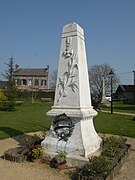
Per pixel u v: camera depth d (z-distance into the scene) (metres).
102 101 42.19
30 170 6.71
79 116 7.52
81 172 6.04
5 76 42.34
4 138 11.44
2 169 6.76
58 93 8.31
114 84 60.75
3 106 28.75
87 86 8.54
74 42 8.25
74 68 8.12
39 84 70.38
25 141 9.30
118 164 6.95
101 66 60.06
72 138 7.60
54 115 8.04
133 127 15.35
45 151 7.74
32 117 21.00
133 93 65.31
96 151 7.96
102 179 5.69
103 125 16.20
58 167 6.84
